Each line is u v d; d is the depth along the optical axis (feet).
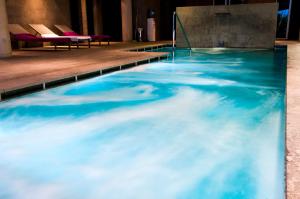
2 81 16.11
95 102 17.54
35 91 16.47
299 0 49.49
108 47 38.60
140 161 10.03
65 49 36.06
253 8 39.91
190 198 7.98
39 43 40.81
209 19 42.42
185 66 30.73
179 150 10.86
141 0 53.01
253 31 40.70
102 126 13.55
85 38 36.29
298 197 4.73
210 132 12.57
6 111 14.62
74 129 13.12
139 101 17.87
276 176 8.84
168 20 61.77
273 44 40.19
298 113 8.79
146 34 55.72
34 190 8.43
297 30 50.96
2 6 26.78
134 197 8.07
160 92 20.26
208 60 34.30
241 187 8.36
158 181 8.77
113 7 53.78
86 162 10.02
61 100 17.97
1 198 8.08
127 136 12.27
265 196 7.89
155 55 28.81
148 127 13.29
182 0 60.90
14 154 10.63
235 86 21.98
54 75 17.90
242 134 12.30
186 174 9.14
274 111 15.67
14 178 9.04
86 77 19.95
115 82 22.75
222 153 10.54
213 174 9.09
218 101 17.93
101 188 8.49
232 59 34.86
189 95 19.43
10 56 27.84
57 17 43.70
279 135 12.19
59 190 8.42
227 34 42.09
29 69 20.06
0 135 12.47
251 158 10.05
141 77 25.55
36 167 9.69
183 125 13.55
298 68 17.37
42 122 14.12
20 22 37.55
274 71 28.07
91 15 52.11
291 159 5.98
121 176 9.12
